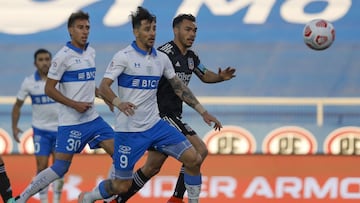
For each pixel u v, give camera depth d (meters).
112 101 22.88
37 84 33.34
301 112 41.41
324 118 41.28
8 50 43.16
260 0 44.09
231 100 41.41
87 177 34.56
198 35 43.62
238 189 34.12
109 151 26.78
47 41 43.44
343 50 43.34
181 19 25.67
